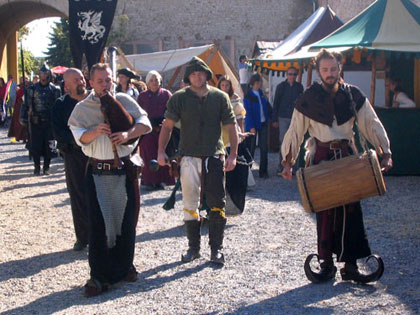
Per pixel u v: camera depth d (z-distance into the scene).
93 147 4.85
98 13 10.08
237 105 8.05
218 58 15.52
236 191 7.05
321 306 4.41
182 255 5.68
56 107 5.93
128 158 4.95
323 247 4.83
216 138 5.57
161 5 31.19
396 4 10.60
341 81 4.75
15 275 5.46
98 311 4.50
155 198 9.04
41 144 11.59
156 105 9.76
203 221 7.08
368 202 8.18
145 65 16.56
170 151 9.44
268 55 12.99
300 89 10.98
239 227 6.97
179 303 4.61
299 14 31.09
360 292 4.68
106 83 4.82
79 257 6.00
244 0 31.06
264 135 10.70
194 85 5.55
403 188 9.23
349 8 20.02
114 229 4.89
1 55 34.41
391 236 6.34
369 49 9.77
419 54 9.59
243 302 4.58
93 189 4.84
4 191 9.98
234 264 5.55
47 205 8.73
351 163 4.47
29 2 31.50
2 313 4.55
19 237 6.86
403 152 10.40
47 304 4.70
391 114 10.33
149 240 6.54
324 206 4.53
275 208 8.01
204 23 31.23
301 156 10.64
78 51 10.20
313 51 10.78
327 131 4.68
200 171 5.56
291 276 5.15
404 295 4.57
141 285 5.05
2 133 22.03
